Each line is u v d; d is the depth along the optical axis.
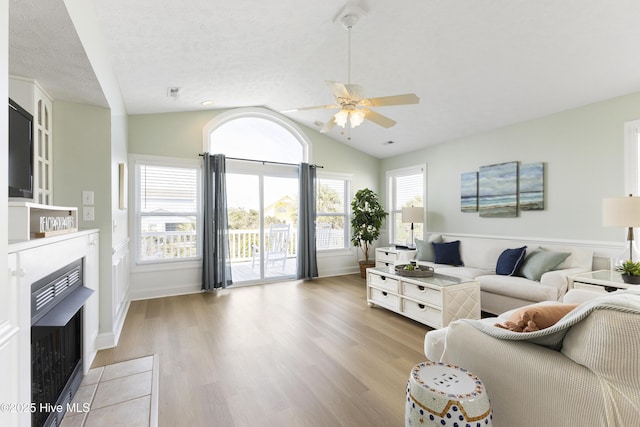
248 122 5.24
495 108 3.82
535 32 2.53
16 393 1.18
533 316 1.30
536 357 1.17
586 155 3.42
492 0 2.30
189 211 4.56
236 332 3.01
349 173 6.02
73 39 1.74
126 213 3.77
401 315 3.50
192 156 4.55
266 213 5.34
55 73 2.10
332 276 5.72
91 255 2.38
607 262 3.22
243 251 5.55
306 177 5.36
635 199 2.55
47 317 1.55
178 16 2.42
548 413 1.11
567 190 3.57
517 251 3.59
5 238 0.99
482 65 3.08
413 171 5.67
